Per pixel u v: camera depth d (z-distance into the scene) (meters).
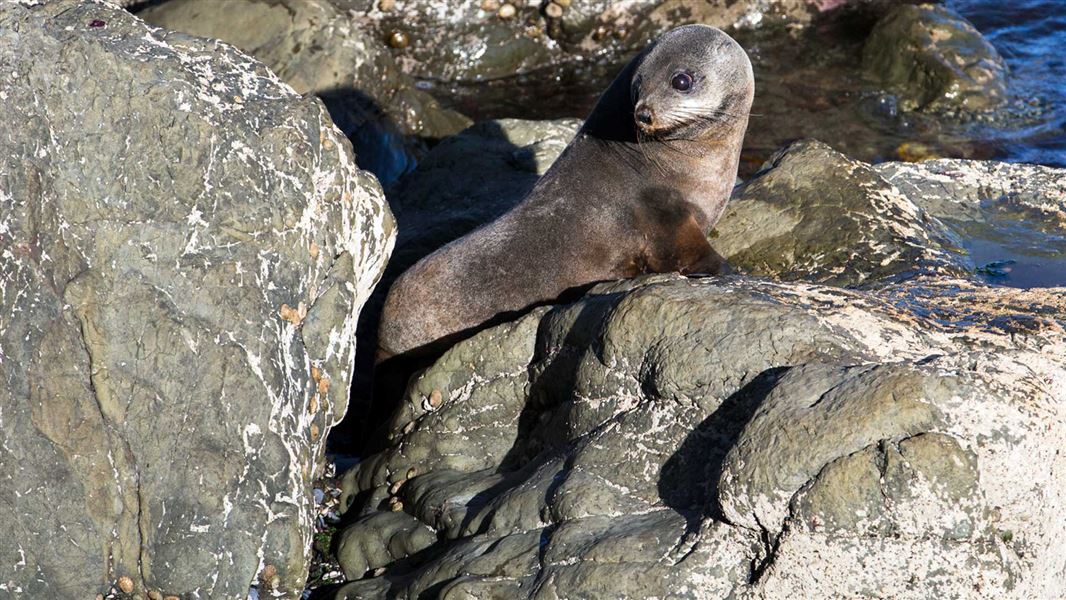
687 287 21.91
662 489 20.50
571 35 56.84
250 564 21.19
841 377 18.52
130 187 21.09
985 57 51.09
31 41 21.22
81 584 20.83
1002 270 30.38
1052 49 54.19
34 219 20.66
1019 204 33.91
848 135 48.59
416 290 28.92
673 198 29.19
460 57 56.56
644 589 18.70
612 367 21.95
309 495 22.39
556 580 19.52
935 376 17.73
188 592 21.02
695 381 20.56
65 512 20.64
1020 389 17.94
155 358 21.03
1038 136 48.00
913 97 50.81
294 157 21.97
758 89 52.47
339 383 23.17
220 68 22.38
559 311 23.84
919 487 17.11
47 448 20.55
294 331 22.19
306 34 47.97
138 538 20.95
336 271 22.92
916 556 17.27
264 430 21.42
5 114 20.75
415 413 25.62
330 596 23.12
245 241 21.53
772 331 20.28
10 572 20.56
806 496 17.62
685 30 29.14
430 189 40.53
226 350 21.27
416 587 21.30
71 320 20.77
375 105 47.75
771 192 31.67
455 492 23.28
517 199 38.59
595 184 29.33
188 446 21.03
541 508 21.16
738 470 18.27
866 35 55.81
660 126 28.17
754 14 57.00
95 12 22.23
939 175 35.16
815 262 29.39
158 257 21.16
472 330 28.81
